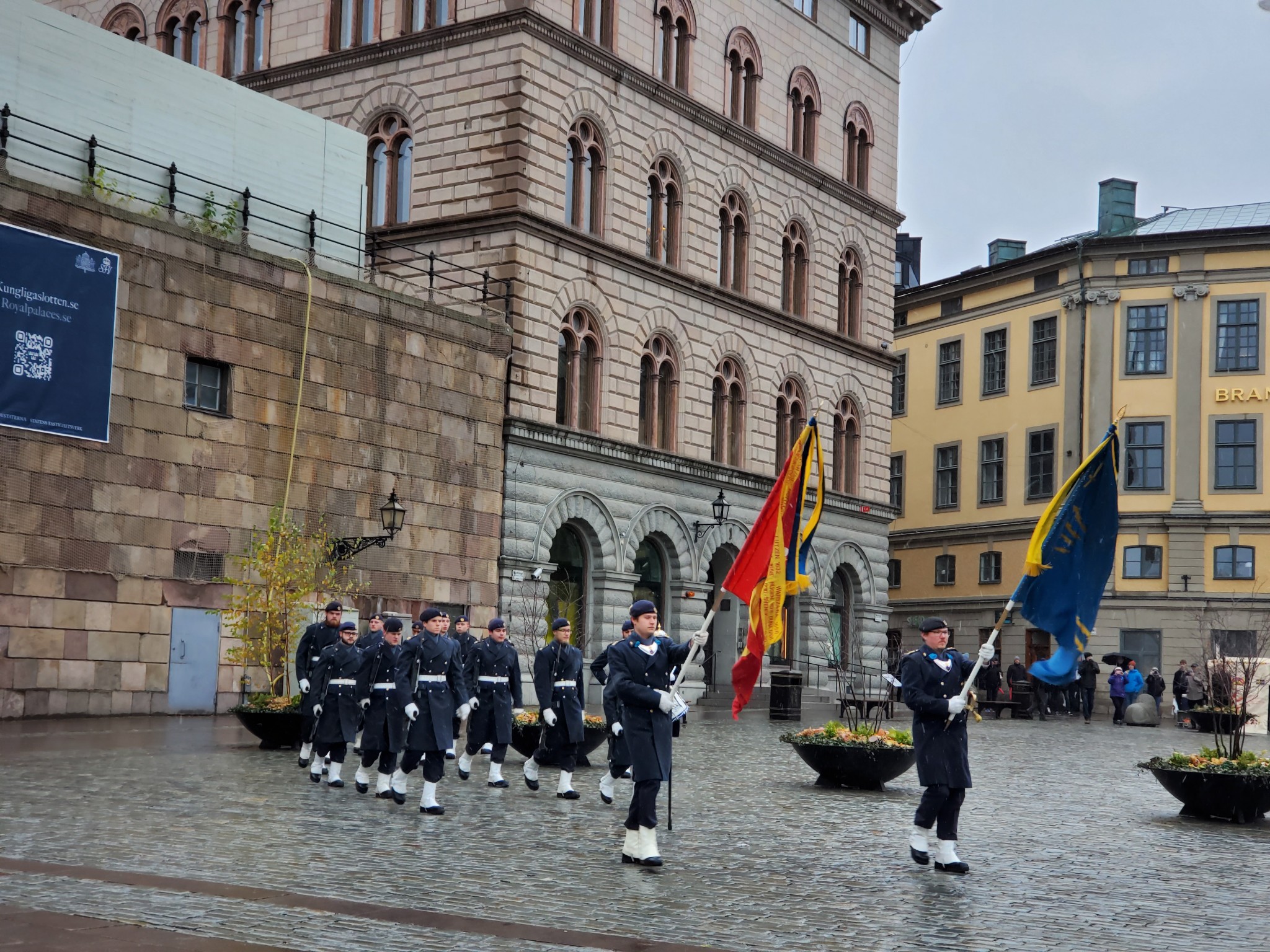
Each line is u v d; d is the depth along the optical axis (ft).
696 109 145.69
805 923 33.65
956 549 210.79
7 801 50.90
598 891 36.91
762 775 69.77
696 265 146.61
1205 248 189.57
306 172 117.08
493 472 122.83
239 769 65.00
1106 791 69.77
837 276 169.17
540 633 124.26
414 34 131.23
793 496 49.29
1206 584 186.39
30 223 88.17
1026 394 202.49
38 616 88.53
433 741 52.31
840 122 169.89
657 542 143.43
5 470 86.84
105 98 102.27
